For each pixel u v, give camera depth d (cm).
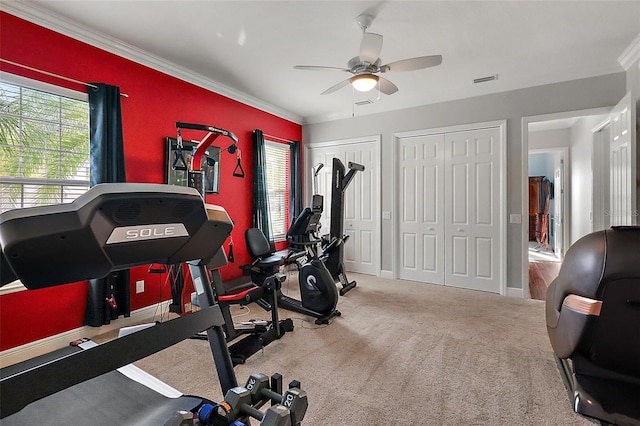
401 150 479
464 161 431
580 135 533
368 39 237
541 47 307
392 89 317
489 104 411
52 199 258
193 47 304
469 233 429
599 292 145
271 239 470
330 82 394
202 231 96
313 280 316
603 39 292
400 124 476
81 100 272
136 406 145
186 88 359
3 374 216
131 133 305
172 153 336
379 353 242
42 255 69
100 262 79
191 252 101
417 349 248
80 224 69
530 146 646
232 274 424
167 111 338
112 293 280
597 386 157
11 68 230
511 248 400
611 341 149
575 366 165
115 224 75
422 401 183
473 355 238
